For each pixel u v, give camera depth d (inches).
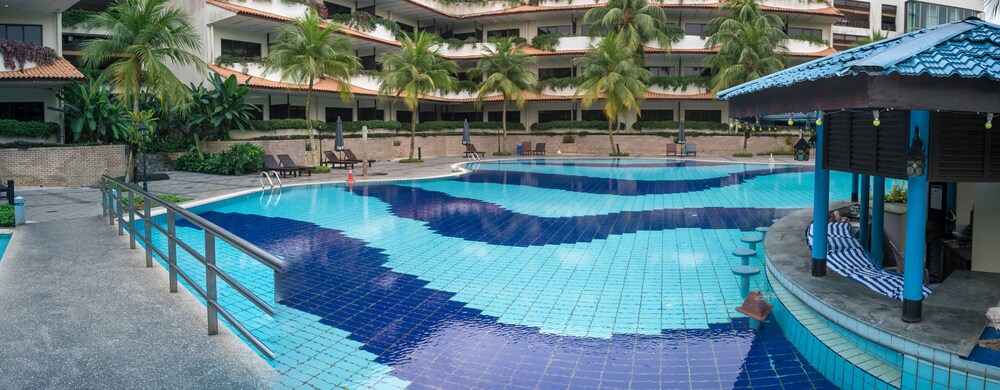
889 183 826.8
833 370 223.1
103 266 323.3
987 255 287.9
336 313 291.9
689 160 1466.5
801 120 375.2
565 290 333.7
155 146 1066.7
